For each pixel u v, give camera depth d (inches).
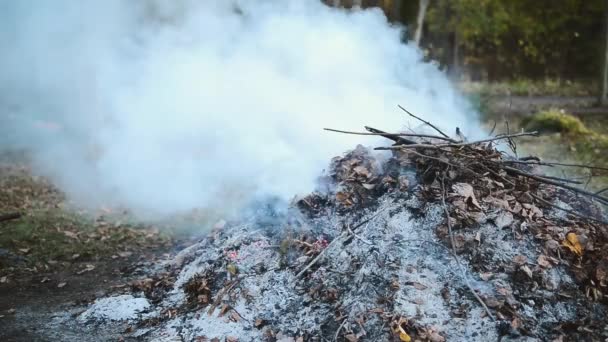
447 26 668.1
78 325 172.9
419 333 139.3
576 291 148.3
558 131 403.9
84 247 241.9
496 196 166.1
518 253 153.9
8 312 183.0
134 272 213.9
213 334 155.9
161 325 167.0
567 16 681.0
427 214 162.1
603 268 151.7
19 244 240.4
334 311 150.9
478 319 141.0
